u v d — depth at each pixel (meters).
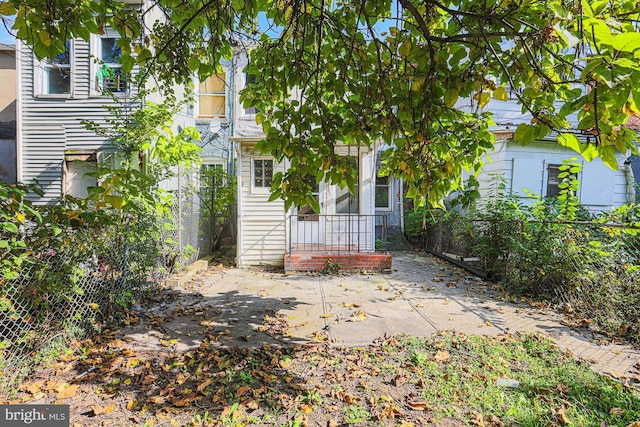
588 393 2.62
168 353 3.31
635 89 1.14
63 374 2.91
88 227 3.60
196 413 2.43
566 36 1.21
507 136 8.01
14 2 2.01
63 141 7.42
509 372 2.96
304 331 3.86
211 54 3.18
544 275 5.06
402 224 10.70
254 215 7.57
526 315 4.41
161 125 6.43
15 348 2.92
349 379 2.86
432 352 3.33
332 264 6.98
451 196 9.62
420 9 2.58
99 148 7.44
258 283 6.10
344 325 4.04
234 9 2.93
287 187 2.36
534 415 2.37
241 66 8.88
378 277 6.62
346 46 2.72
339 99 2.97
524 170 8.27
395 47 2.55
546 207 5.58
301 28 3.01
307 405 2.50
